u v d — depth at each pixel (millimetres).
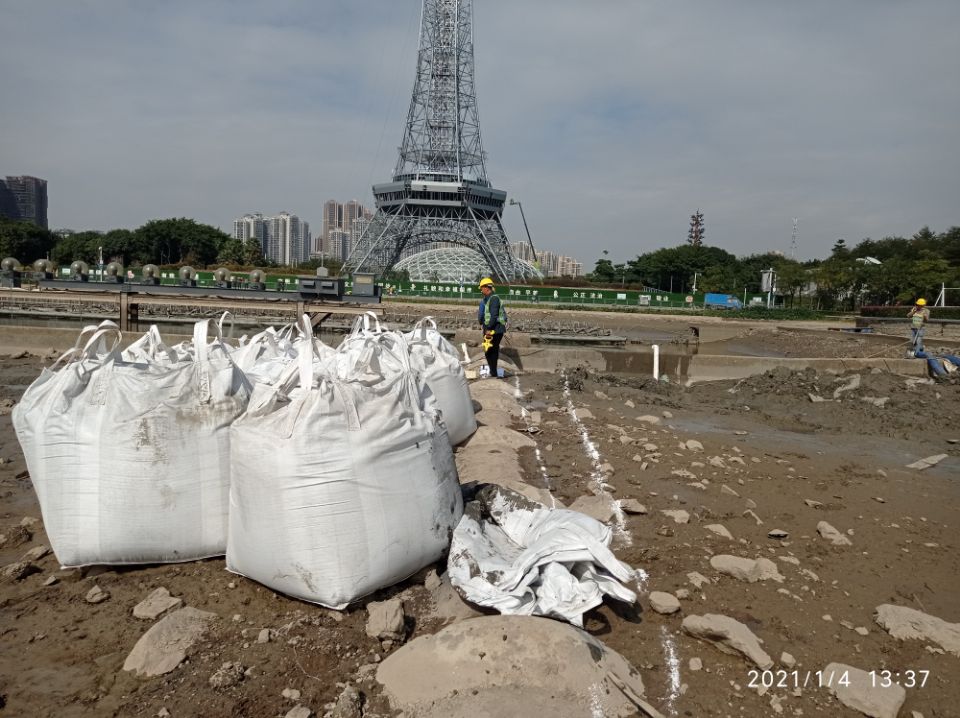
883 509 5527
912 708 2846
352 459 3322
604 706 2568
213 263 71125
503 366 12859
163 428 3627
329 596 3277
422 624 3271
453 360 6520
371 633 3131
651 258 82500
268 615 3336
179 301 14695
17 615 3336
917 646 3303
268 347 5289
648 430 7863
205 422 3717
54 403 3684
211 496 3754
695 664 3016
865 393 11555
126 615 3336
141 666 2877
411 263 82125
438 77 74000
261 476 3316
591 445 6848
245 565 3521
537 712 2498
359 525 3316
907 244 71875
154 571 3730
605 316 37281
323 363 4098
